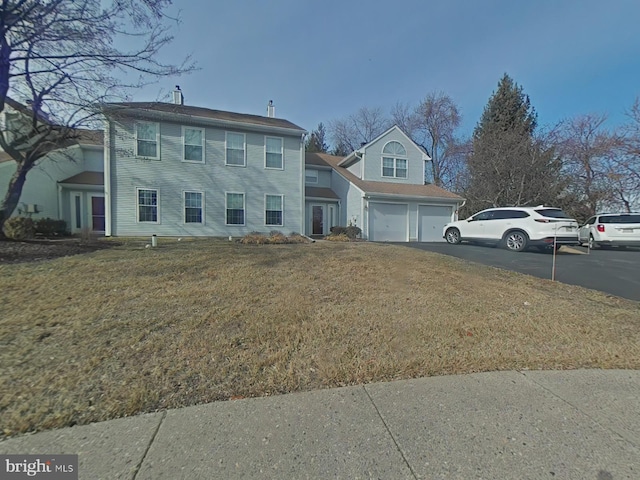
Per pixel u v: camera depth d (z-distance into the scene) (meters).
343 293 4.64
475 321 3.69
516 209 10.41
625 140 17.83
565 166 20.00
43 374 2.39
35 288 4.37
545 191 19.02
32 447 1.73
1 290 4.24
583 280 6.20
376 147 17.98
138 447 1.73
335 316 3.71
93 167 15.86
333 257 7.56
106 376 2.40
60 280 4.77
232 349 2.87
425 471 1.60
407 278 5.64
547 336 3.35
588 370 2.69
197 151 13.41
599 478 1.55
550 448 1.76
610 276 6.55
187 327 3.28
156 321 3.40
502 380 2.50
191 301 4.05
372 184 17.02
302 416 2.02
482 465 1.64
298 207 15.27
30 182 12.84
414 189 17.50
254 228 14.41
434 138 29.03
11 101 8.70
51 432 1.84
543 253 9.73
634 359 2.89
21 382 2.29
